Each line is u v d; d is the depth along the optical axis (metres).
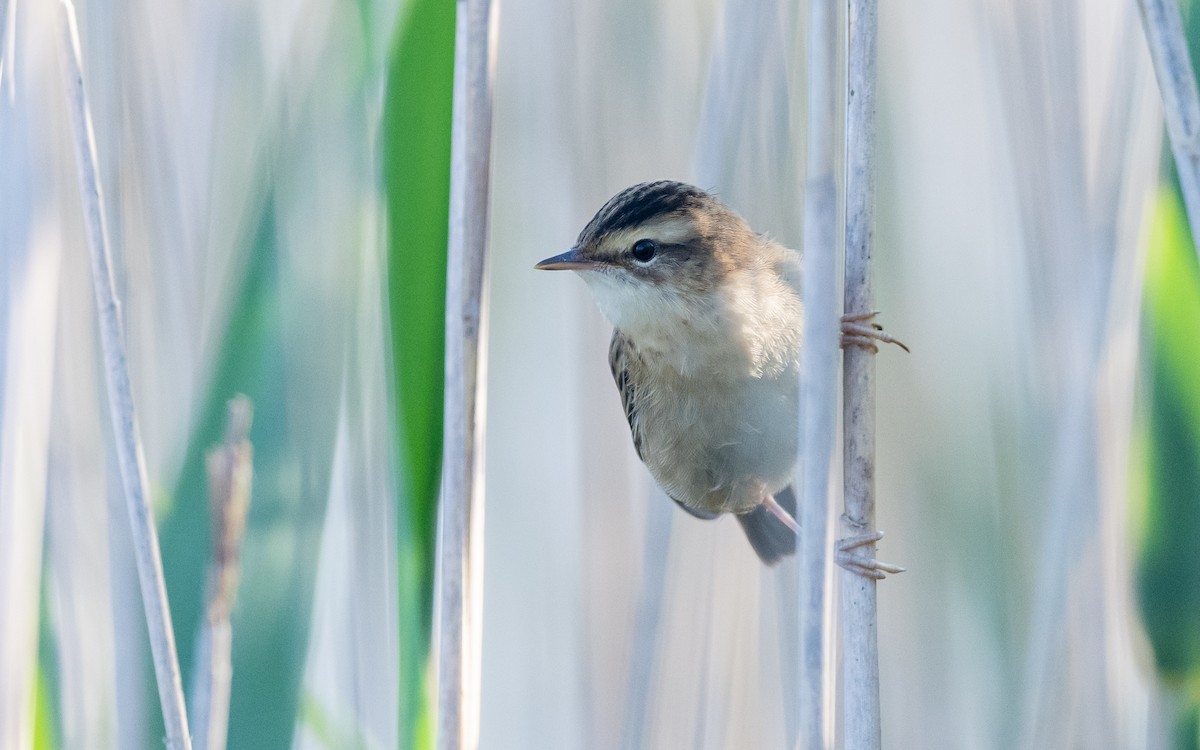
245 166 9.59
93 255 6.37
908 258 10.42
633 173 10.53
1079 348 9.13
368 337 8.85
